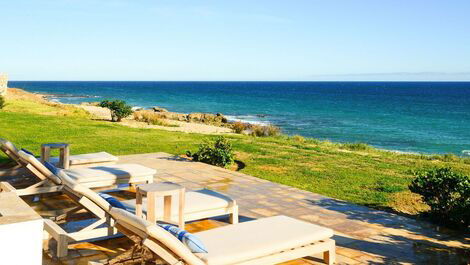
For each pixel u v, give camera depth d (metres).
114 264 3.82
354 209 7.12
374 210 7.13
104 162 8.40
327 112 59.88
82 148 12.73
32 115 21.27
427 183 6.68
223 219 6.29
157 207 5.10
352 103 81.00
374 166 12.01
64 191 5.45
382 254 5.18
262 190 8.17
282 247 4.11
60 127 17.12
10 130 15.55
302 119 49.16
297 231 4.47
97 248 4.94
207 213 5.45
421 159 15.58
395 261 4.98
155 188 4.75
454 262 4.98
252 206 7.09
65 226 5.52
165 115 42.19
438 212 6.58
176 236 3.75
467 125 45.44
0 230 2.84
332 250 4.70
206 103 78.69
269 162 11.73
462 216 6.13
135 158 11.23
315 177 10.05
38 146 12.59
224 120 42.12
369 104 78.38
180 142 14.81
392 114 57.81
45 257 4.67
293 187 8.49
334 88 183.50
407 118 52.47
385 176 10.49
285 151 13.81
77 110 30.12
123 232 3.88
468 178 6.50
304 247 4.38
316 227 4.62
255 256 3.90
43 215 6.11
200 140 15.59
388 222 6.51
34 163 6.09
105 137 15.12
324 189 8.88
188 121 39.97
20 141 13.32
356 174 10.59
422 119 51.50
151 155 11.70
